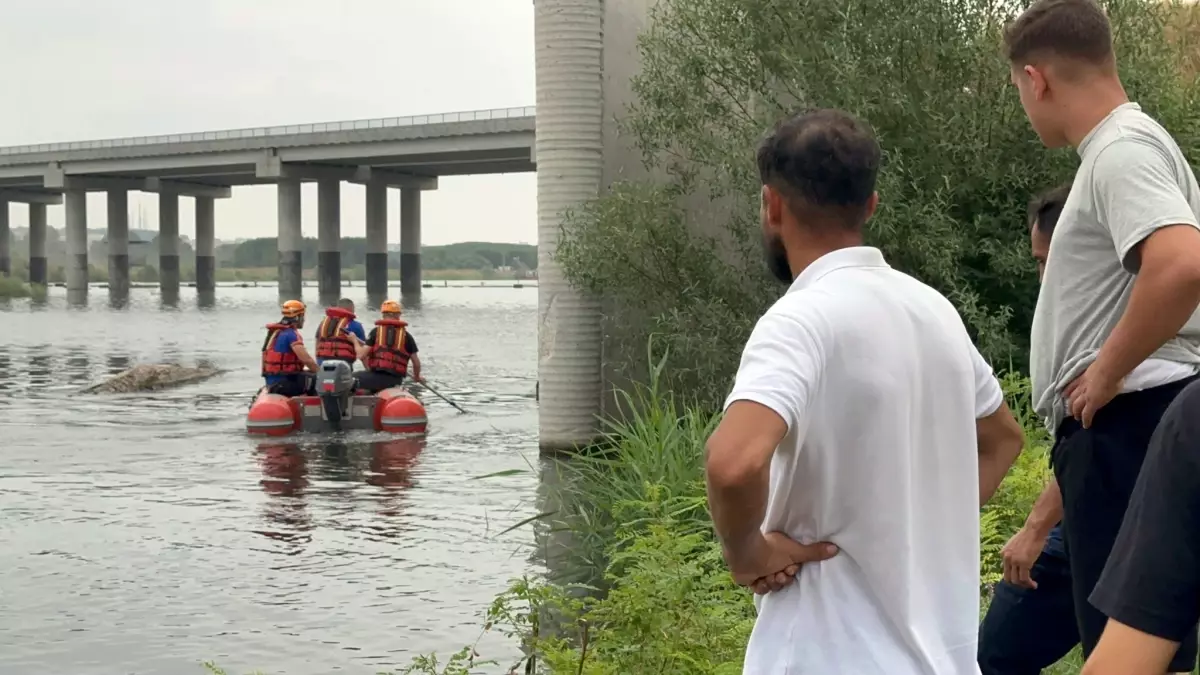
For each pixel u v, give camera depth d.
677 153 12.95
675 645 4.23
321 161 72.62
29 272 111.19
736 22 11.66
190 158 77.81
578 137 13.57
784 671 2.25
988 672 3.70
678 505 7.28
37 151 87.88
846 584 2.26
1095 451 3.07
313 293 127.25
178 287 94.94
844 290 2.26
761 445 2.08
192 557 9.20
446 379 26.20
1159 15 10.57
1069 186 3.70
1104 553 3.09
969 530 2.35
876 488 2.22
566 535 9.32
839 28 10.88
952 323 2.37
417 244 89.38
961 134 10.55
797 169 2.33
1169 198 2.80
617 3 13.69
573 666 4.38
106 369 28.14
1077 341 3.08
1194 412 1.68
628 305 12.90
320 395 16.59
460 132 62.62
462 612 7.50
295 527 10.27
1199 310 3.02
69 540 9.80
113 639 7.10
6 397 21.62
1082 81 3.05
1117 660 1.67
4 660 6.70
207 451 14.84
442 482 12.45
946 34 10.75
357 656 6.69
